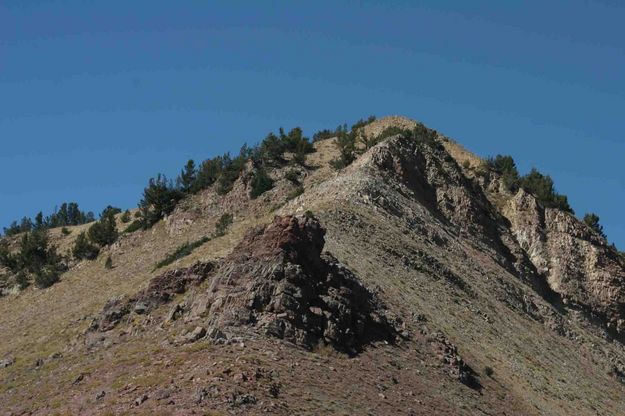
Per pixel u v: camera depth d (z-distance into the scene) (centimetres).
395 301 6850
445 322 7188
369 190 9412
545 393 7025
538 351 8088
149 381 4772
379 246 8031
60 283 11288
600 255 11244
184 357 5038
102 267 11462
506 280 9550
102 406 4584
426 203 10544
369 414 4819
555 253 11169
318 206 8650
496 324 8038
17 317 10162
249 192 11838
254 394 4506
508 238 11131
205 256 8719
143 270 10669
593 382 8175
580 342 9406
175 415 4162
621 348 10444
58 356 6334
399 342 6066
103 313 6806
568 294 10725
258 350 5109
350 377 5209
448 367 6097
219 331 5231
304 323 5475
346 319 5756
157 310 6456
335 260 6444
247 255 5953
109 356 5750
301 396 4709
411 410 5128
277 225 6028
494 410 5872
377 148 10781
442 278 8238
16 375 6103
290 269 5719
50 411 4891
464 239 10238
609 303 10881
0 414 5250
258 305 5509
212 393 4412
